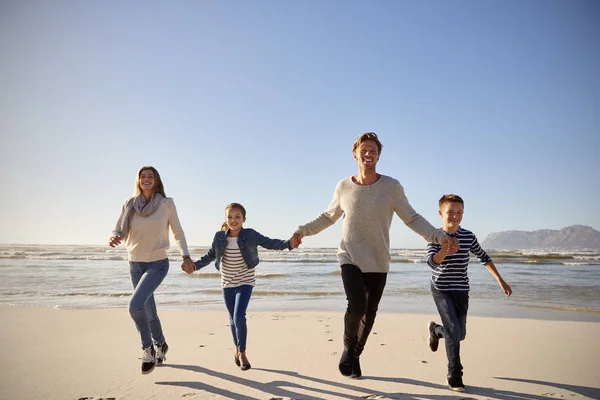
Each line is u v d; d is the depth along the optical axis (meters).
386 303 8.96
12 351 4.37
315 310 7.94
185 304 8.83
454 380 3.05
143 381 3.27
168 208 3.78
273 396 2.90
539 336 5.26
